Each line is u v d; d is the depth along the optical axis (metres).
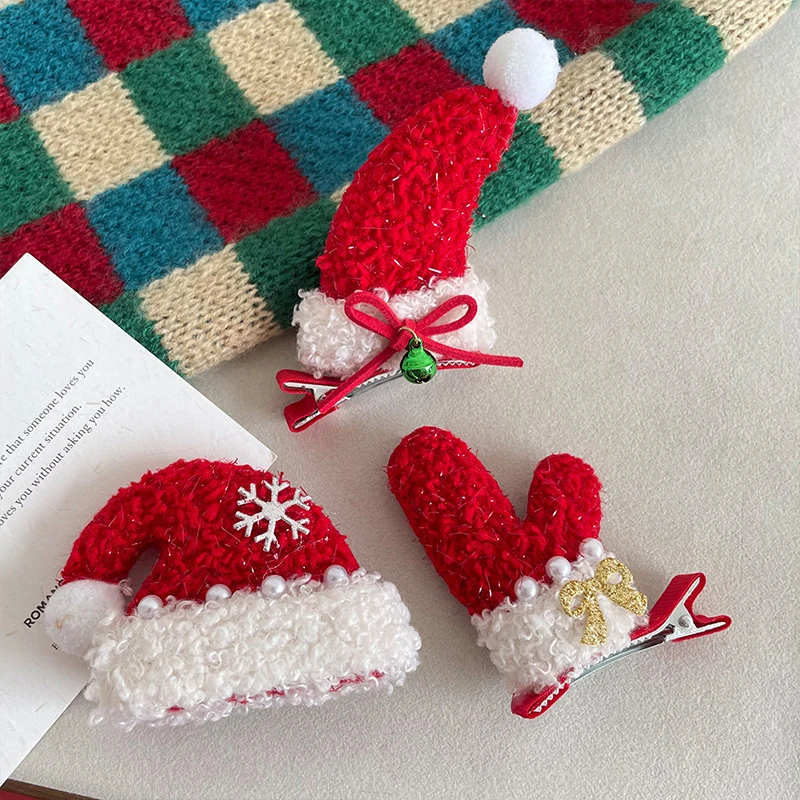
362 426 0.20
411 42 0.23
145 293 0.20
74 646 0.16
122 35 0.22
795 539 0.19
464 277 0.19
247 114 0.22
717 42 0.22
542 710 0.17
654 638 0.18
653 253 0.22
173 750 0.17
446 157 0.17
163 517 0.17
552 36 0.23
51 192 0.21
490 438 0.20
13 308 0.19
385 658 0.16
